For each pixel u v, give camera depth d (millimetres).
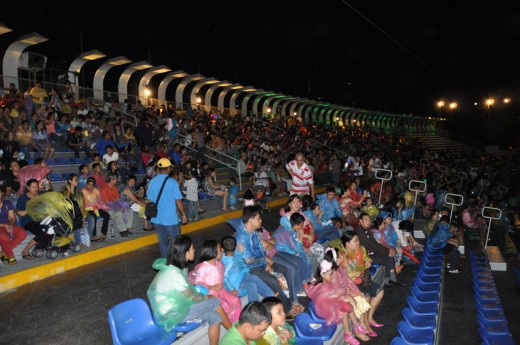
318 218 9344
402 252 10945
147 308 4602
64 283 7438
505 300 9836
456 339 7324
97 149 14031
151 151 15664
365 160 24391
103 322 5766
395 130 56938
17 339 5293
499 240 15117
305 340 5645
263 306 3922
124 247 9672
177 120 23156
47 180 9977
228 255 5902
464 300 9203
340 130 41625
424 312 7438
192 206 12609
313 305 6305
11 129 12703
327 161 22859
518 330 8172
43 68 20984
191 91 29922
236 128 25078
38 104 16547
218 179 17594
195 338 4828
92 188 9727
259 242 6402
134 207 10797
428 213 15250
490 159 38844
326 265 6145
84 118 15570
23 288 7191
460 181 28078
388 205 12898
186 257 4695
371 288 7363
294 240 7184
